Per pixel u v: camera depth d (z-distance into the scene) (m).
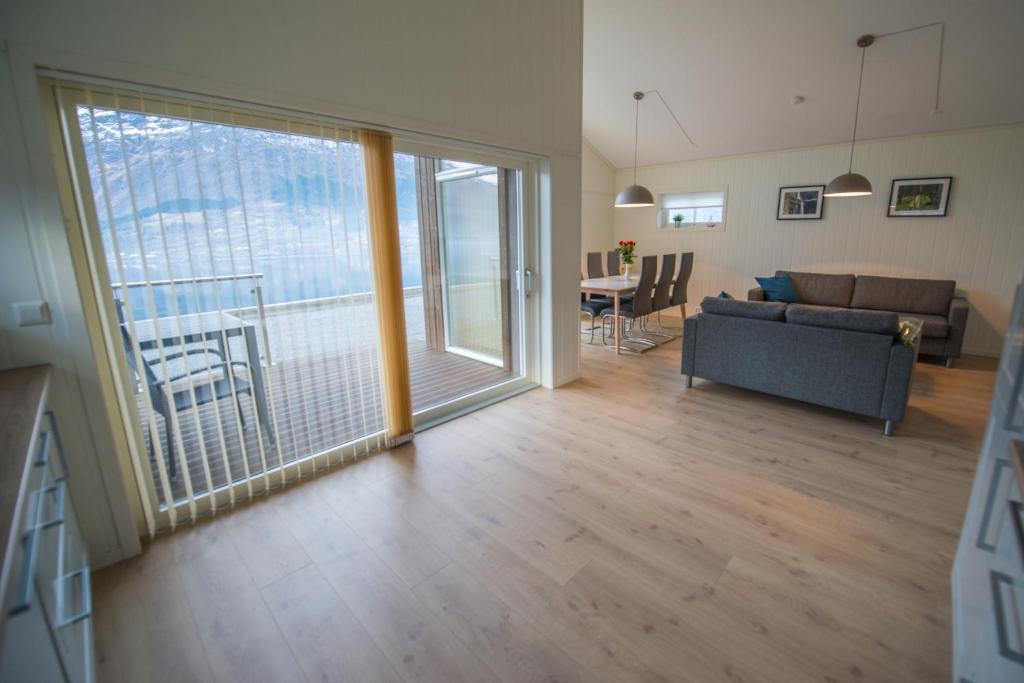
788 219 6.32
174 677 1.45
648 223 7.65
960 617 1.47
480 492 2.46
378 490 2.49
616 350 5.29
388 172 2.67
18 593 0.76
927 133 5.20
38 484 1.14
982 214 5.01
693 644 1.54
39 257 1.67
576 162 3.83
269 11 2.10
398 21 2.55
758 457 2.81
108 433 1.88
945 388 4.00
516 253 3.87
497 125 3.15
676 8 4.18
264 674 1.46
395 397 2.92
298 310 2.47
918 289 5.21
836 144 5.82
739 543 2.03
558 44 3.49
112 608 1.71
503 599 1.74
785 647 1.52
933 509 2.26
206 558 1.98
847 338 3.13
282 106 2.19
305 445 2.63
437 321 3.75
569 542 2.05
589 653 1.51
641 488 2.48
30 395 1.41
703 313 3.89
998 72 4.15
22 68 1.58
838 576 1.83
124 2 1.75
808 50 4.39
